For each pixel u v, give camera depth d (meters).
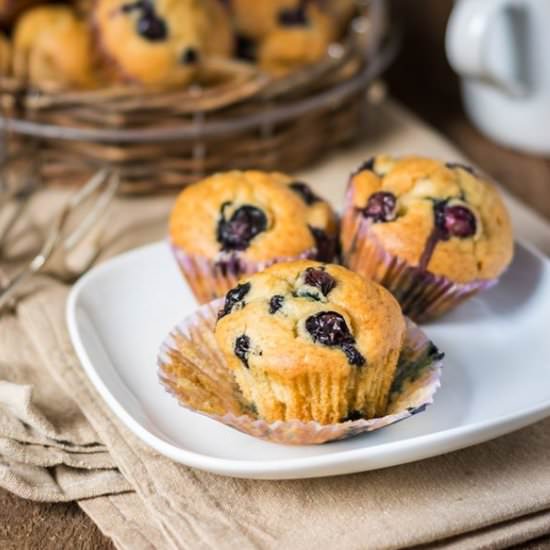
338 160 0.92
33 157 0.88
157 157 0.87
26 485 0.71
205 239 0.76
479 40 0.91
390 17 1.04
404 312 0.77
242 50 0.91
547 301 0.78
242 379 0.71
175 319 0.77
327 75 0.89
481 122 0.97
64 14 0.88
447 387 0.74
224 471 0.68
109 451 0.72
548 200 0.91
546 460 0.71
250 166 0.89
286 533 0.68
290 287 0.72
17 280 0.80
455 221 0.75
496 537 0.69
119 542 0.69
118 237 0.85
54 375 0.75
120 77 0.87
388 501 0.70
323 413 0.71
